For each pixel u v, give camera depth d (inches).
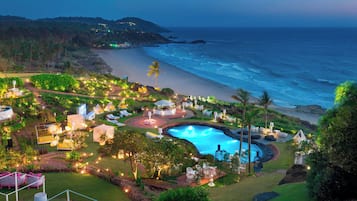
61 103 2822.3
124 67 6628.9
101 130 2118.6
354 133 950.4
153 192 1349.7
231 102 3996.1
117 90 3941.9
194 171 1641.2
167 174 1636.3
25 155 1638.8
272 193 1263.5
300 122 3208.7
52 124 2262.6
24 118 2220.7
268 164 2042.3
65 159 1721.2
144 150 1578.5
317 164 1141.1
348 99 1051.3
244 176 1790.1
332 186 1054.4
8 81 3139.8
